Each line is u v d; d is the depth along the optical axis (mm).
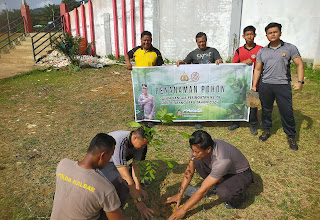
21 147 4742
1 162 4285
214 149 2939
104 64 11625
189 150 4652
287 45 4273
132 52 5473
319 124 5508
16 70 10531
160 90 5324
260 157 4410
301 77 4234
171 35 12117
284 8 10586
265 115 4785
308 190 3613
